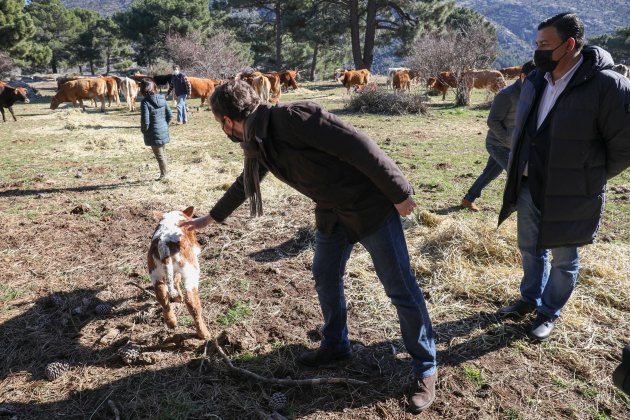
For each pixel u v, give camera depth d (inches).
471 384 122.1
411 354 116.5
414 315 111.6
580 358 130.0
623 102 110.7
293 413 114.4
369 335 144.3
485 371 126.8
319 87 1210.0
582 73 113.2
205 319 153.7
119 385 124.8
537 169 126.3
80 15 2805.1
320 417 113.0
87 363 134.0
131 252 207.6
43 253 207.3
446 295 162.9
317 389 121.5
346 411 114.5
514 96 184.4
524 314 147.7
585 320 145.7
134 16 1781.5
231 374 127.4
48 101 1044.5
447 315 152.4
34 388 124.6
